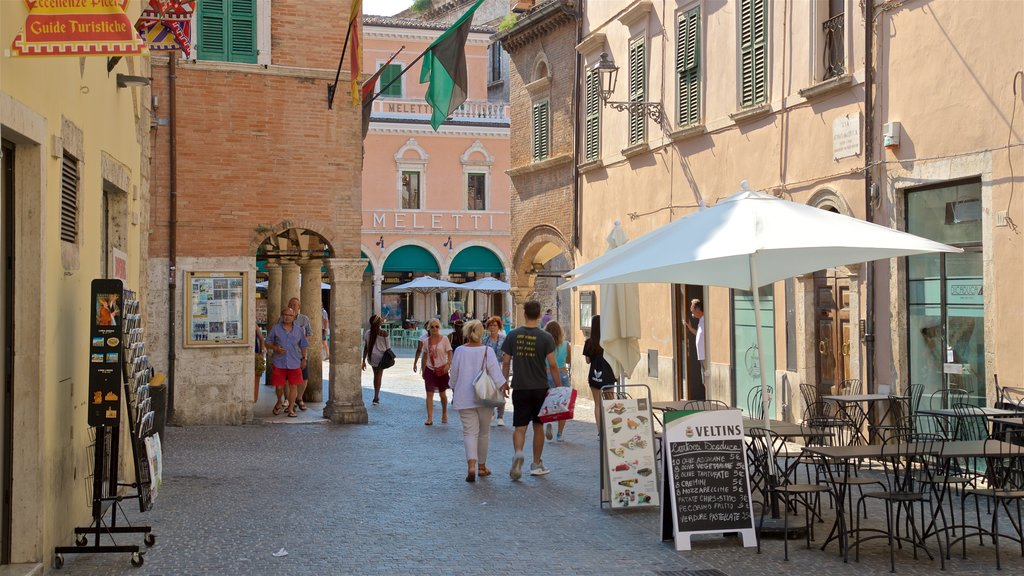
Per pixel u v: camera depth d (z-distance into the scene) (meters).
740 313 18.52
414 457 14.66
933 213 13.42
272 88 18.55
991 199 12.16
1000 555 8.74
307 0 18.72
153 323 18.09
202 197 18.25
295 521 10.21
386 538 9.48
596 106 24.11
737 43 18.11
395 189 48.09
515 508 10.93
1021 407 10.92
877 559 8.66
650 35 21.56
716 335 19.28
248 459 14.40
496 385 12.48
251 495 11.62
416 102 48.56
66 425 8.61
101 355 8.33
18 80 7.11
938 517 10.40
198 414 18.27
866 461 13.75
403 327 49.69
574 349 25.50
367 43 49.16
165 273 18.09
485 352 12.71
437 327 18.98
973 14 12.49
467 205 48.94
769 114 17.16
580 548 9.12
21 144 7.62
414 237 48.31
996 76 12.11
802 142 16.22
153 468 8.82
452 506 11.02
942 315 13.25
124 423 11.52
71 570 8.18
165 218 18.14
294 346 19.50
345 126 18.92
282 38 18.58
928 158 13.28
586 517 10.48
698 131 19.28
